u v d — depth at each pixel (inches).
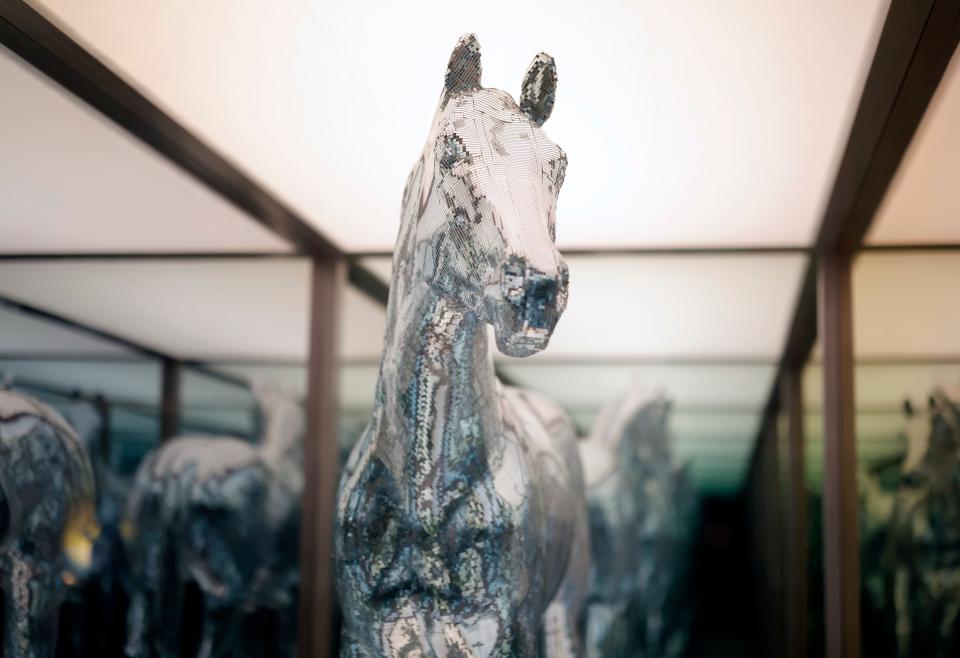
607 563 138.7
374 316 129.5
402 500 60.4
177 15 75.5
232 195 107.7
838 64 81.7
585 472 136.3
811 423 126.7
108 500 100.1
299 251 126.6
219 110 92.1
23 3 72.4
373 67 83.6
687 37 78.6
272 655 122.5
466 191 53.4
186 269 113.3
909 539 116.0
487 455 61.2
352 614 63.2
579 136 98.0
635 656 139.9
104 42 79.7
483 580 60.7
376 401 62.7
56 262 95.4
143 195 101.2
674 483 137.7
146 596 105.1
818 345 123.9
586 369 137.9
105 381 100.3
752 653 137.5
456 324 58.1
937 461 115.7
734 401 136.2
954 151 94.0
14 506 85.4
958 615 114.0
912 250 120.3
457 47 57.6
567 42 80.5
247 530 120.1
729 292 129.9
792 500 133.8
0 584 83.7
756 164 102.6
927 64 78.7
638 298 132.0
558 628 91.4
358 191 110.2
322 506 126.3
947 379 117.0
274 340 124.2
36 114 84.3
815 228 120.3
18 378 90.0
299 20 76.3
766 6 73.7
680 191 110.8
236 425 119.8
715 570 138.9
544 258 49.4
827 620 117.3
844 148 96.3
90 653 95.7
